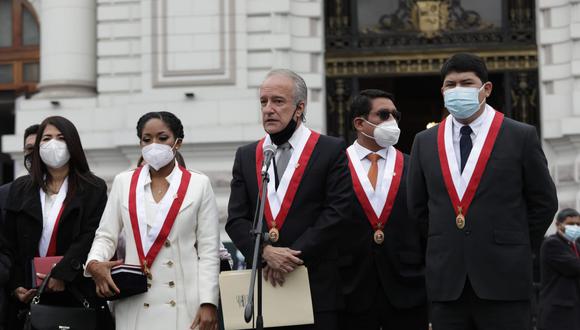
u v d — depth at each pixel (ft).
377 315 24.85
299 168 21.68
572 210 37.70
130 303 21.88
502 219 20.48
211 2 53.16
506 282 20.20
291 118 21.85
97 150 53.31
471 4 54.95
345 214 21.43
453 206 20.80
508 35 54.39
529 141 20.80
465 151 21.20
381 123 25.57
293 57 53.62
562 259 37.06
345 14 55.36
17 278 24.22
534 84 53.88
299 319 20.42
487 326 20.30
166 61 53.06
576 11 52.01
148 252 21.91
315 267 21.40
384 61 54.80
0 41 60.54
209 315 21.70
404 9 55.26
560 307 37.42
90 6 55.47
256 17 53.01
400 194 25.17
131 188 22.52
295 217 21.48
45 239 24.03
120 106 53.83
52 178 24.64
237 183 22.34
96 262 21.63
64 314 22.54
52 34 54.95
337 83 54.85
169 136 22.72
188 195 22.43
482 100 21.06
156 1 53.42
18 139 53.72
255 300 20.44
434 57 54.60
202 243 22.49
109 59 54.29
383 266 24.72
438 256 20.84
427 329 25.31
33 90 59.47
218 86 52.70
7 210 24.35
